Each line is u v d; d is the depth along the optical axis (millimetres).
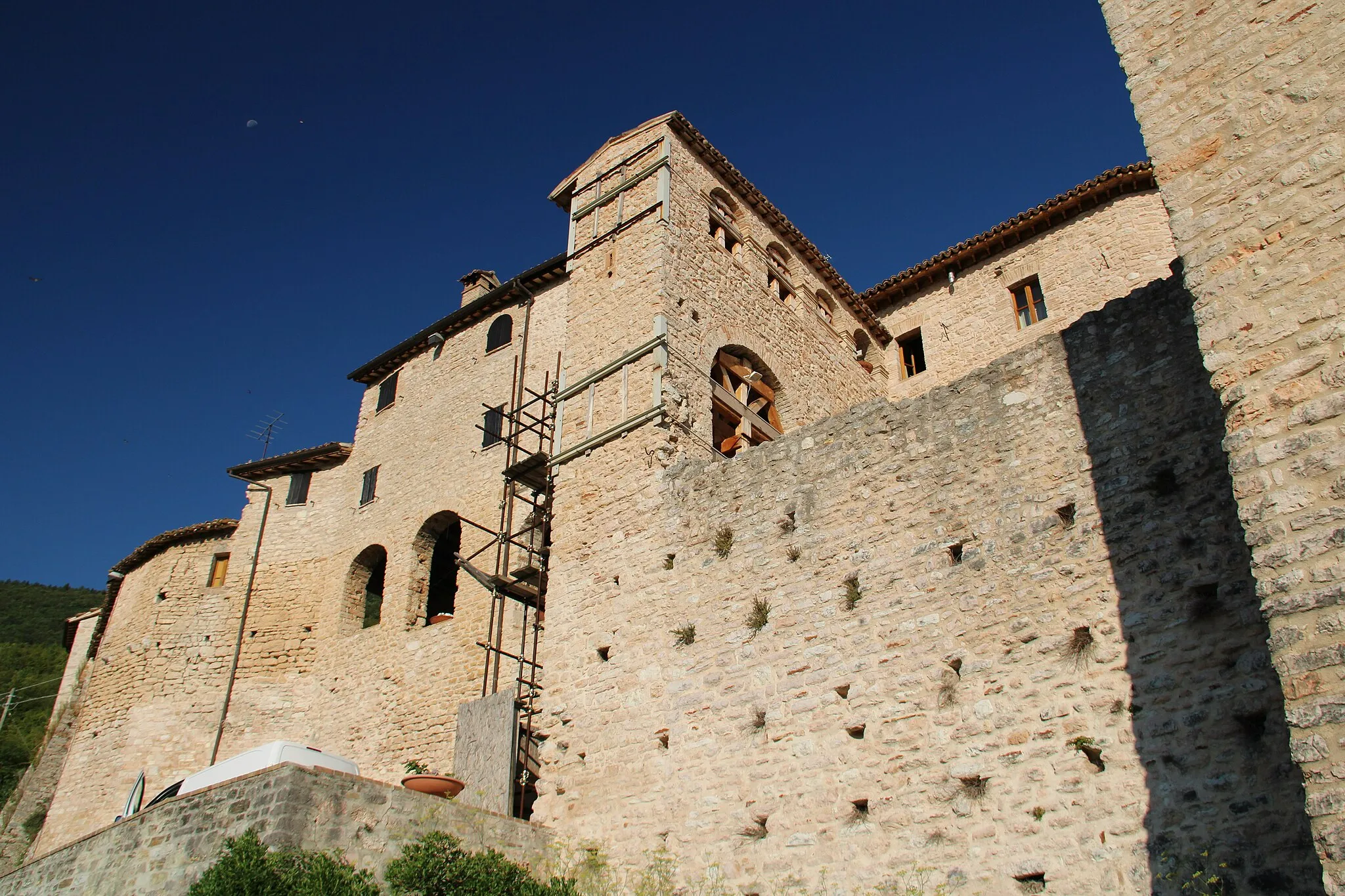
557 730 16984
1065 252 27891
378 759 24625
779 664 14766
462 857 13867
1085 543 12680
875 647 13875
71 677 35906
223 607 30000
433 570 30047
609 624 17266
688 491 17469
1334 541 8656
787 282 25625
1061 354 14070
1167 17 11812
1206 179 10695
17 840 31047
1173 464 12383
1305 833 9836
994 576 13250
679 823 14562
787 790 13750
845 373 26688
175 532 31641
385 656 26406
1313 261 9625
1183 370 12789
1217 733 10797
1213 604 11406
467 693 23578
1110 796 11219
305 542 30688
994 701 12516
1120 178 27141
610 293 21578
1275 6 10930
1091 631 12164
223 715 27938
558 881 14258
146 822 14820
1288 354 9484
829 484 15641
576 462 19766
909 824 12508
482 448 27094
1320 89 10227
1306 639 8547
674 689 15742
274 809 13312
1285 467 9148
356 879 12914
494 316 29516
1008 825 11766
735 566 16094
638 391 19516
